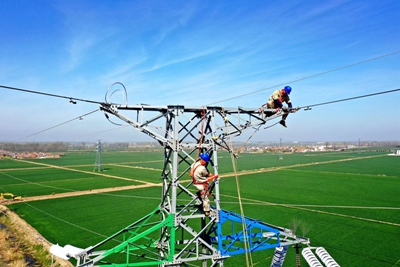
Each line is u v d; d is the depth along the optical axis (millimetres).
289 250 26547
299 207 42719
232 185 63438
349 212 39656
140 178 78438
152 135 13273
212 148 13922
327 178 73000
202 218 14664
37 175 85750
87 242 29172
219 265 14117
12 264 23531
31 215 40062
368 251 26219
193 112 14188
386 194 52281
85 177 80812
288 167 101125
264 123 15250
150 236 30016
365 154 178750
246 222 14992
